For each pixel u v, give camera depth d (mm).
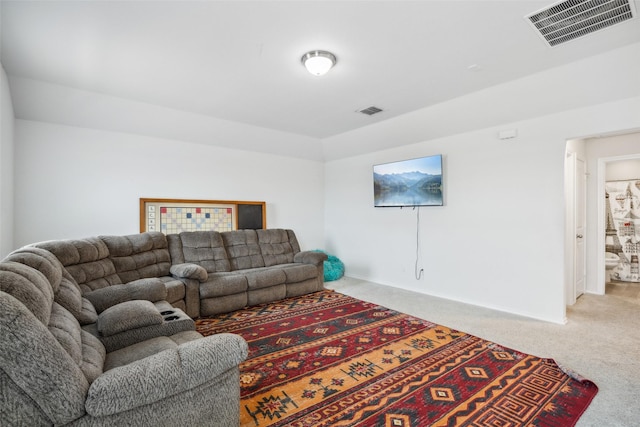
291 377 2201
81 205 3676
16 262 1581
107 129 3824
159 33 2199
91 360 1396
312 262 4566
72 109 3418
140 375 1217
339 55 2523
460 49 2449
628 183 5129
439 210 4254
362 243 5395
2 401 997
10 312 1017
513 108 3340
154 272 3523
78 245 2754
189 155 4480
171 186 4324
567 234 3740
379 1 1869
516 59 2621
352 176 5578
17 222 3293
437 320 3316
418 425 1706
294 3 1879
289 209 5598
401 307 3787
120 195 3936
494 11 1978
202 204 4594
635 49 2408
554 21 2094
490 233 3736
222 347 1438
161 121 3963
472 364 2354
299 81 3029
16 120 3293
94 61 2611
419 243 4504
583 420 1738
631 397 1938
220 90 3236
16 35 2215
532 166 3387
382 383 2117
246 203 5000
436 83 3096
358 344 2730
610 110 2861
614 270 5250
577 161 4066
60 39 2273
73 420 1097
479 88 3236
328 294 4426
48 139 3479
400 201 4625
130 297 2502
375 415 1790
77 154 3652
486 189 3768
